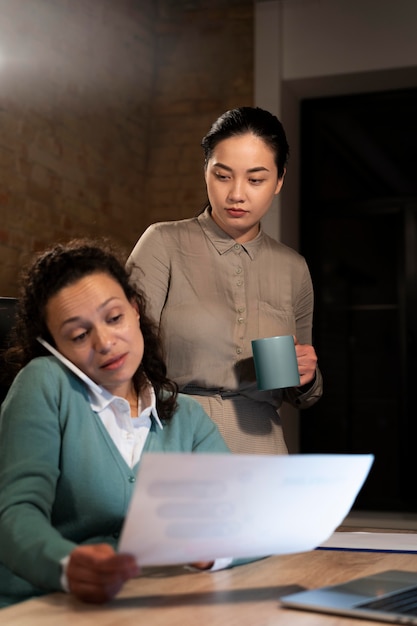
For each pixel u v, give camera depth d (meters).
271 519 0.91
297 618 0.84
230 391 1.80
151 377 1.30
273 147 1.76
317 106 5.46
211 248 1.84
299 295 1.96
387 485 8.15
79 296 1.16
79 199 4.87
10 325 1.54
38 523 1.02
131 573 0.87
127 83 5.30
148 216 5.51
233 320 1.81
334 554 1.22
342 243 9.14
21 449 1.13
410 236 5.41
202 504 0.85
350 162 5.59
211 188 1.78
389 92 5.28
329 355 8.66
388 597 0.89
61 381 1.20
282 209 5.05
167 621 0.82
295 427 5.31
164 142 5.52
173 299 1.82
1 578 1.14
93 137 4.98
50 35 4.60
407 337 5.41
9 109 4.29
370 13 4.89
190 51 5.50
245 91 5.38
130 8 5.30
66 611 0.86
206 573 1.07
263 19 5.07
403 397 5.40
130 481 1.19
